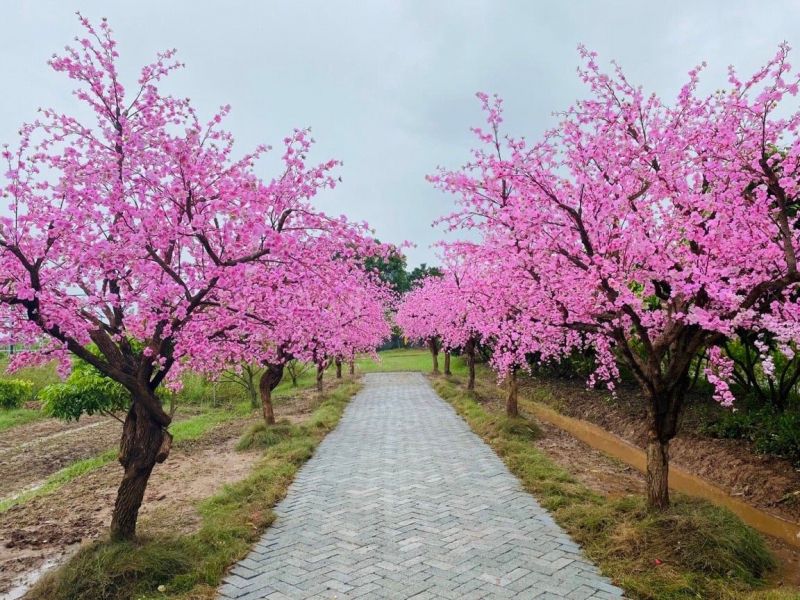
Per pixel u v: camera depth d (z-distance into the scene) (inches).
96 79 211.5
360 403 632.4
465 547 201.8
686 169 213.8
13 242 174.1
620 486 284.0
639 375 217.9
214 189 192.2
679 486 310.5
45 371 762.8
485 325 407.5
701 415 399.5
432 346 1021.2
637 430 425.1
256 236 191.8
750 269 217.2
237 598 167.2
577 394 591.2
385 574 180.5
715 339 206.8
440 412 546.9
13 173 177.9
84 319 186.4
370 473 313.9
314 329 264.1
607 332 231.6
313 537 215.5
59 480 350.6
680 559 179.9
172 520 239.6
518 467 310.2
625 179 217.3
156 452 205.5
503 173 211.5
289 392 759.7
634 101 231.8
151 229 180.2
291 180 218.4
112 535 199.0
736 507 273.4
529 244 227.0
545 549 199.0
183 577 177.9
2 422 584.1
